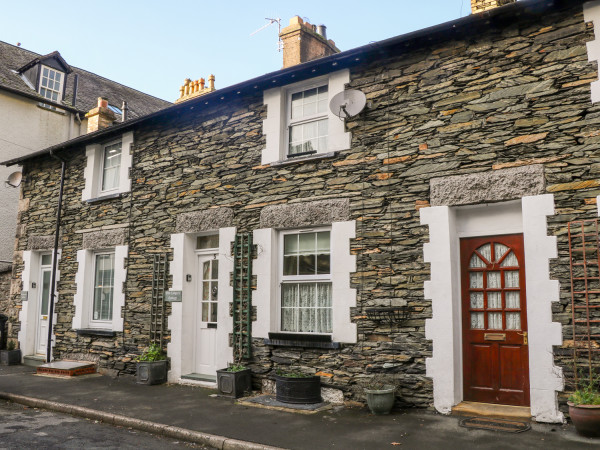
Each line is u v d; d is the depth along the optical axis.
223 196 9.10
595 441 5.35
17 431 6.45
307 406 7.20
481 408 6.47
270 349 8.20
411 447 5.40
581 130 6.21
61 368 10.22
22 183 13.09
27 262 12.45
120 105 19.39
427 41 7.30
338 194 7.82
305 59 10.53
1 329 12.68
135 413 7.09
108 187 11.32
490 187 6.64
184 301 9.39
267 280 8.32
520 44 6.74
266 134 8.73
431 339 6.82
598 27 6.25
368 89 7.79
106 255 11.08
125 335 10.11
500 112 6.75
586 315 5.90
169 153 10.04
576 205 6.12
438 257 6.89
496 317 6.75
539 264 6.22
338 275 7.61
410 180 7.27
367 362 7.25
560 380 5.96
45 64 16.66
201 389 8.66
